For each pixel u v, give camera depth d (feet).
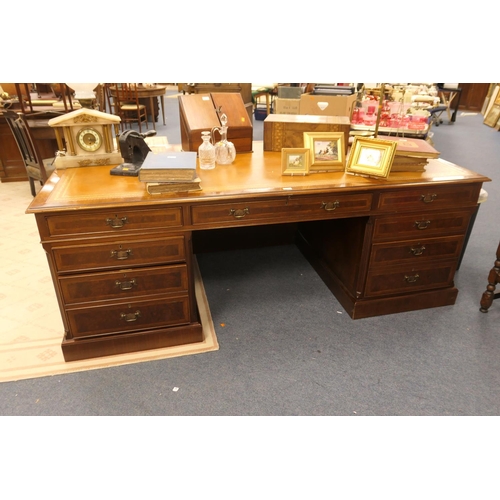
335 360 6.51
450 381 6.16
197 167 7.02
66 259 5.64
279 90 14.30
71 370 6.14
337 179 6.53
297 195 6.12
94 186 5.98
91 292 5.95
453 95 26.68
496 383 6.14
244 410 5.60
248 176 6.59
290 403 5.73
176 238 5.92
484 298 7.60
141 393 5.82
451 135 22.35
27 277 8.44
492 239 10.61
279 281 8.61
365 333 7.12
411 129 10.66
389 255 7.07
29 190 13.57
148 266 6.04
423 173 6.96
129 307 6.23
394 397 5.86
